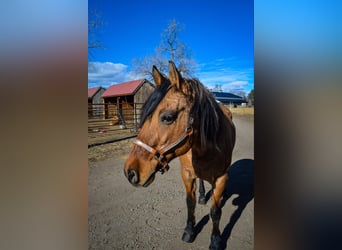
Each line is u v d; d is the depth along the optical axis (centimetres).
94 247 202
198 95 154
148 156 139
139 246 204
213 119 164
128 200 300
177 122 139
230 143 202
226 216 251
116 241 212
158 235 221
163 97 141
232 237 212
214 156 169
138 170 140
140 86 1583
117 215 260
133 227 235
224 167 184
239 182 351
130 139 782
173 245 205
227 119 219
